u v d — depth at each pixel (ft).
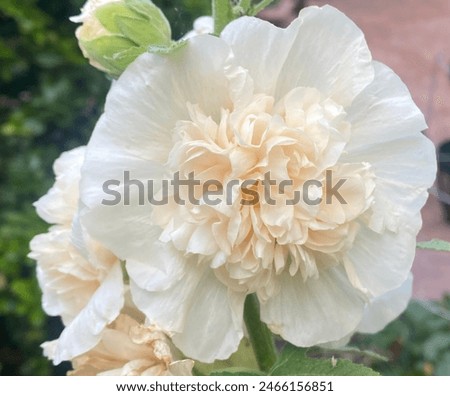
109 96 0.78
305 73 0.81
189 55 0.77
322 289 0.84
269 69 0.78
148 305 0.80
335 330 0.84
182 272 0.81
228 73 0.77
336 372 0.83
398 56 5.07
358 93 0.80
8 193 2.27
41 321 2.00
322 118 0.78
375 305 0.98
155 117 0.79
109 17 0.84
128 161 0.78
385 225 0.82
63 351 0.84
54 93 2.31
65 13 2.35
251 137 0.77
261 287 0.81
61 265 0.94
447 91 4.54
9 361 2.40
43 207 0.97
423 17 5.72
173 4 2.24
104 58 0.86
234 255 0.80
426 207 3.42
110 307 0.82
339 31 0.80
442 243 0.84
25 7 2.18
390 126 0.82
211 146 0.77
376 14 5.81
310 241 0.80
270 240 0.79
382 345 1.73
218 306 0.82
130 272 0.80
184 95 0.79
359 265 0.84
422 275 3.06
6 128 2.28
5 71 2.33
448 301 1.82
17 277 2.07
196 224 0.79
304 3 3.41
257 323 0.89
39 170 2.29
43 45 2.29
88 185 0.78
